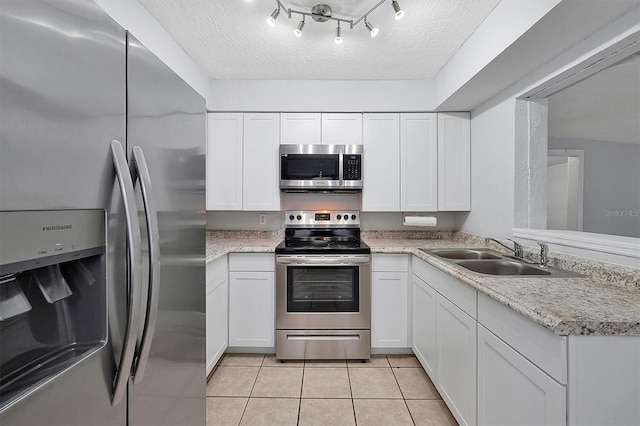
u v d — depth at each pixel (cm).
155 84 95
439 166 279
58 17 63
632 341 93
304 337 248
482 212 255
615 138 154
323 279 251
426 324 216
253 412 185
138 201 86
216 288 224
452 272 162
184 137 113
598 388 92
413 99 275
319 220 303
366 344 248
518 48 163
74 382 66
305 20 187
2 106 54
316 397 200
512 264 184
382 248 252
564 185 191
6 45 54
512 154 212
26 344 67
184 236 113
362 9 176
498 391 125
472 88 220
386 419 179
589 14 133
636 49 141
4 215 54
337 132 280
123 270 79
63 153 64
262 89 276
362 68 253
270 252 253
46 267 70
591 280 139
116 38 79
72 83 66
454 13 179
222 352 239
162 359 99
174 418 106
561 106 193
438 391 192
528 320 107
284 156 273
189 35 204
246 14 182
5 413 54
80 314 74
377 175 280
